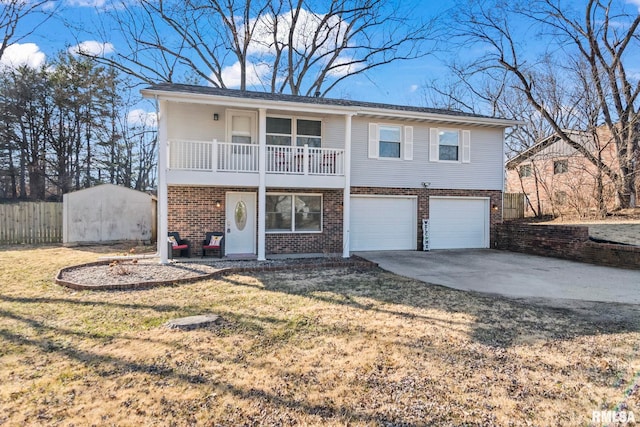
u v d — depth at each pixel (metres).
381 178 13.22
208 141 11.27
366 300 6.47
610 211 17.61
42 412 2.98
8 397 3.20
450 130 14.13
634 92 17.56
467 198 14.25
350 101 13.80
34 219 14.73
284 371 3.74
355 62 23.64
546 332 4.90
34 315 5.49
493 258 11.70
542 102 21.59
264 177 10.56
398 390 3.38
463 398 3.26
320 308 5.96
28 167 24.36
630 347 4.39
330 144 12.63
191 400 3.19
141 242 15.01
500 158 14.64
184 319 5.23
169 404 3.12
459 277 8.62
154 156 30.64
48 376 3.59
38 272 8.71
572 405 3.16
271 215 12.15
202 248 11.30
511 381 3.56
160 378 3.57
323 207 12.55
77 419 2.89
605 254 10.39
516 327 5.09
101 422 2.85
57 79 23.27
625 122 17.83
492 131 14.58
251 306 6.05
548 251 12.09
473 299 6.60
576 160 19.97
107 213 14.88
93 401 3.15
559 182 21.02
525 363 3.95
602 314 5.72
